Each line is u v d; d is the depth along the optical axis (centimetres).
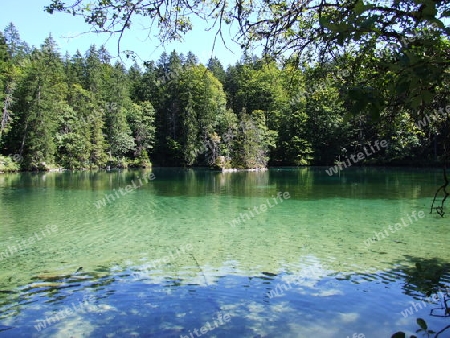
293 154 5609
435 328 520
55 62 5872
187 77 5862
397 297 643
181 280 753
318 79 481
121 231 1270
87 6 344
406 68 193
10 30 7694
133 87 6869
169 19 389
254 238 1148
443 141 364
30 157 4584
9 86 4588
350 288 692
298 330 523
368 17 187
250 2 424
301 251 983
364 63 362
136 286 718
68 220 1470
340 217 1500
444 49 223
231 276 776
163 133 6344
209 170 5181
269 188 2631
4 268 852
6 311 602
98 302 636
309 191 2384
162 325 545
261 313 585
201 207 1805
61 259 929
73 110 5550
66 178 3594
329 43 360
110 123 5675
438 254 935
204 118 5716
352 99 199
